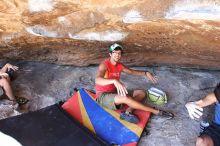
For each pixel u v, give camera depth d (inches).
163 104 161.3
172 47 158.6
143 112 152.3
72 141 136.4
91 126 147.1
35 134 139.6
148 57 175.9
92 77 181.8
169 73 182.1
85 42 162.7
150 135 143.9
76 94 163.2
